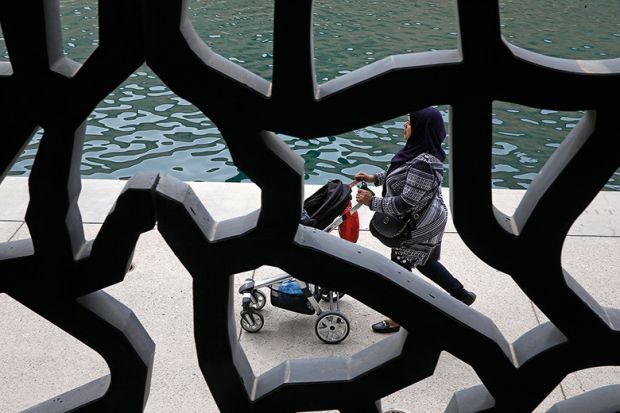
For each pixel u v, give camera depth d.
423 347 1.78
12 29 1.50
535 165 9.18
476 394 1.88
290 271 1.71
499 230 1.61
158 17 1.48
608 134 1.50
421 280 1.77
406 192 4.64
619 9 16.44
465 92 1.49
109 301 1.86
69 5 15.73
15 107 1.57
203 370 1.85
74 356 4.60
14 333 4.78
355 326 5.01
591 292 5.28
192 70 1.52
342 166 9.01
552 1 16.98
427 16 15.33
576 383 4.39
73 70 1.59
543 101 1.48
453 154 1.55
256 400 1.89
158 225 1.68
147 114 10.38
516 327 4.96
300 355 4.73
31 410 1.94
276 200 1.63
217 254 1.70
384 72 1.49
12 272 1.74
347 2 16.23
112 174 8.77
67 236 1.70
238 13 15.23
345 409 1.88
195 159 9.18
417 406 4.23
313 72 1.52
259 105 1.53
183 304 5.07
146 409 4.20
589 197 1.56
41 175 1.63
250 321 4.89
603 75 1.44
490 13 1.42
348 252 1.72
